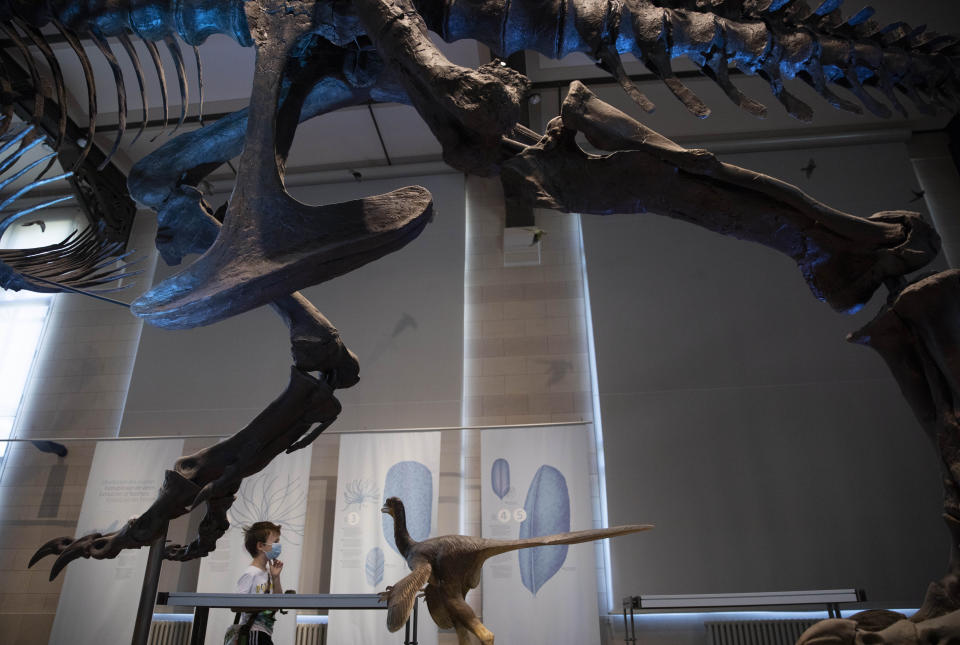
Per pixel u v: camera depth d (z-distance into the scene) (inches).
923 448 267.1
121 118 103.8
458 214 344.2
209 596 125.0
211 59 286.0
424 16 90.3
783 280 307.0
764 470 270.1
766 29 87.5
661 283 311.7
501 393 306.3
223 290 77.7
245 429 102.0
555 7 85.7
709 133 338.0
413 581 71.2
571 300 324.2
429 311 319.6
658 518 265.1
